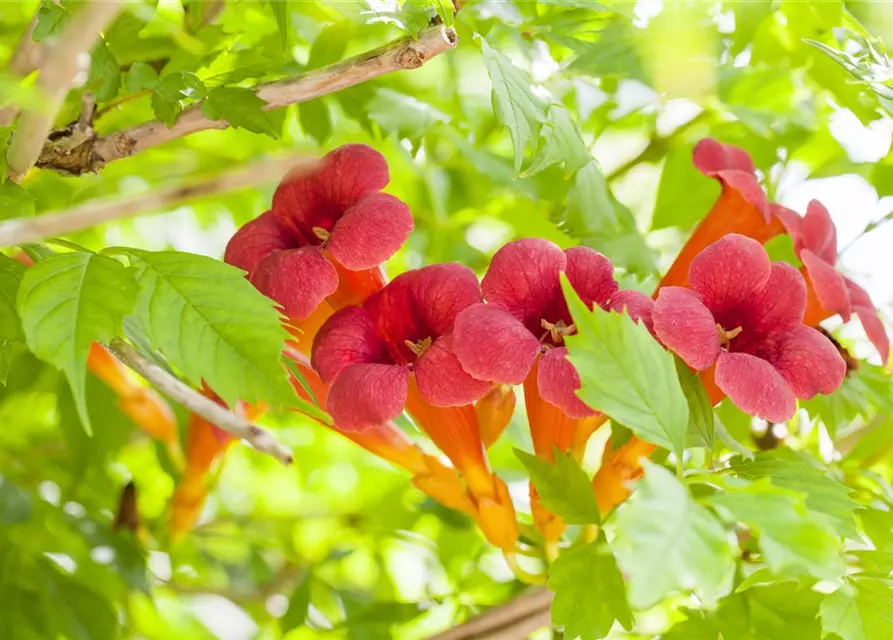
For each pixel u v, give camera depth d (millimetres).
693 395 888
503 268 886
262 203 1196
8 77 823
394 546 1311
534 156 952
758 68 1122
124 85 969
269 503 1412
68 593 1055
